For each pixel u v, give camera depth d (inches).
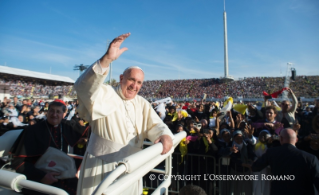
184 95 1946.4
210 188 159.0
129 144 69.4
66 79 985.5
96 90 57.4
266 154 120.8
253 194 143.4
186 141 167.5
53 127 96.8
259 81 1909.4
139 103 78.2
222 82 1995.6
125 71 72.7
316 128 144.7
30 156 84.4
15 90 1501.0
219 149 162.4
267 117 185.5
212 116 274.7
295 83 1758.1
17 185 47.6
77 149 178.9
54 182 80.5
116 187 44.8
